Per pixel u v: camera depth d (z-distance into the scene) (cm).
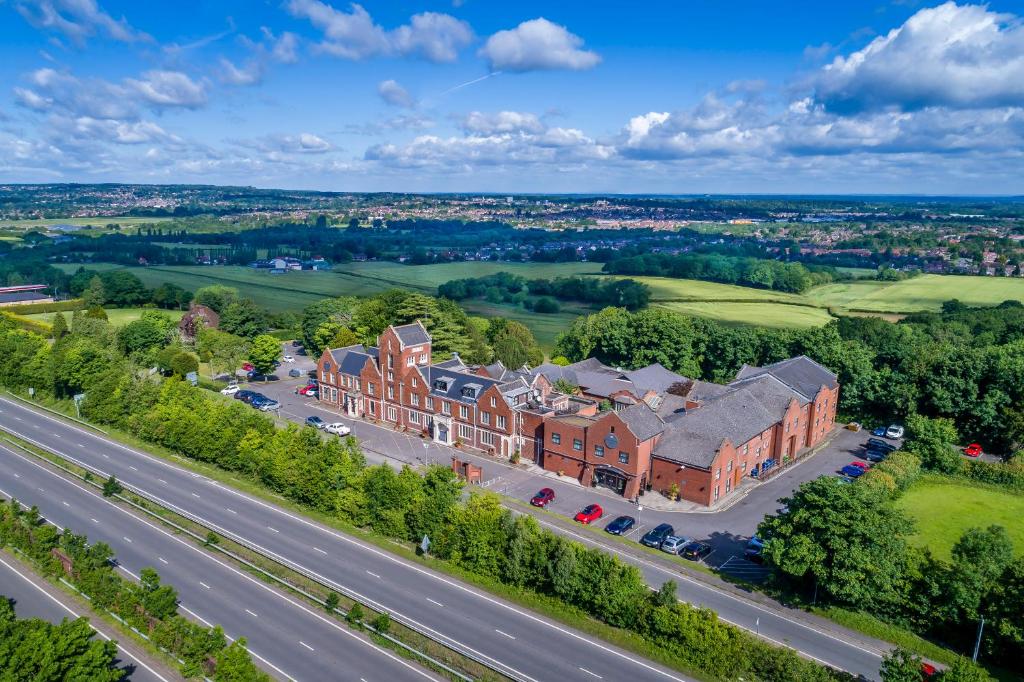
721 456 8394
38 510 7925
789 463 9912
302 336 18000
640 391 11475
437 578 6531
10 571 6638
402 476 7481
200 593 6247
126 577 6488
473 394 10381
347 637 5603
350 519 7638
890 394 11256
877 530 5719
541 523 7744
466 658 5253
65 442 10600
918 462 9362
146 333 15750
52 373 12588
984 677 4100
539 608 5978
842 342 12875
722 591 6331
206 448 9350
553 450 9412
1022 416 10006
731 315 19300
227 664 4600
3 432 11044
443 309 17162
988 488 9038
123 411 11156
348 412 12300
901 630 5619
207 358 16050
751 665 5000
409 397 11275
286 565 6706
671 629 5291
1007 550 5484
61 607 6034
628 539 7412
